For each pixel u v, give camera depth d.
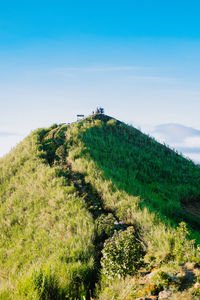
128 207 10.98
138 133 30.41
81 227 9.41
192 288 4.34
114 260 6.03
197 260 5.53
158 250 6.96
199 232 11.44
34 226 10.80
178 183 19.95
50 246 8.69
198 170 23.59
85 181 14.84
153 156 24.52
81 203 11.68
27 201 13.39
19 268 8.25
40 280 5.45
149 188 17.33
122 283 5.48
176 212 13.39
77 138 23.73
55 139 24.02
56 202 12.14
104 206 11.73
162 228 8.41
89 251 7.84
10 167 19.41
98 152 21.34
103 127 29.11
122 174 17.84
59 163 18.41
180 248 6.15
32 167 17.97
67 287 5.68
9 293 5.48
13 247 9.90
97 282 6.38
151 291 4.60
